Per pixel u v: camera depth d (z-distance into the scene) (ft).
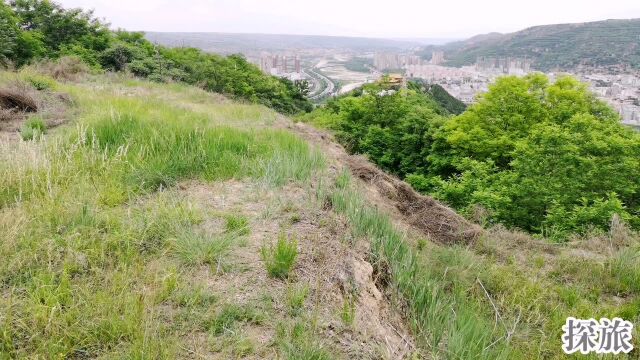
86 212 11.08
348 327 8.15
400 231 15.21
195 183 14.96
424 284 10.91
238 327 7.70
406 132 55.31
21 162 13.74
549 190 32.83
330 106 83.41
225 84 80.43
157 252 9.98
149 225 10.59
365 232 12.67
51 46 63.10
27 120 21.54
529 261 17.48
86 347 6.97
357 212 13.26
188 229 10.88
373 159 55.01
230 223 11.55
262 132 22.93
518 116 48.98
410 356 8.18
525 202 32.71
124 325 7.27
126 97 31.86
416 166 53.98
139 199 13.08
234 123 25.45
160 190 13.57
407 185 24.53
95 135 17.16
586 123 38.17
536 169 34.71
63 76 43.42
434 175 51.16
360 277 9.97
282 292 8.83
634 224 31.53
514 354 9.98
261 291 8.78
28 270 8.75
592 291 15.10
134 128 18.52
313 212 12.95
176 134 18.30
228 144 18.45
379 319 9.10
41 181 12.84
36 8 65.31
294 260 9.84
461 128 50.83
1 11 53.26
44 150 15.14
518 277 15.21
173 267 9.18
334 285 9.38
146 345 6.76
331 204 14.16
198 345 7.18
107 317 7.45
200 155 16.57
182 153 16.56
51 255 9.16
